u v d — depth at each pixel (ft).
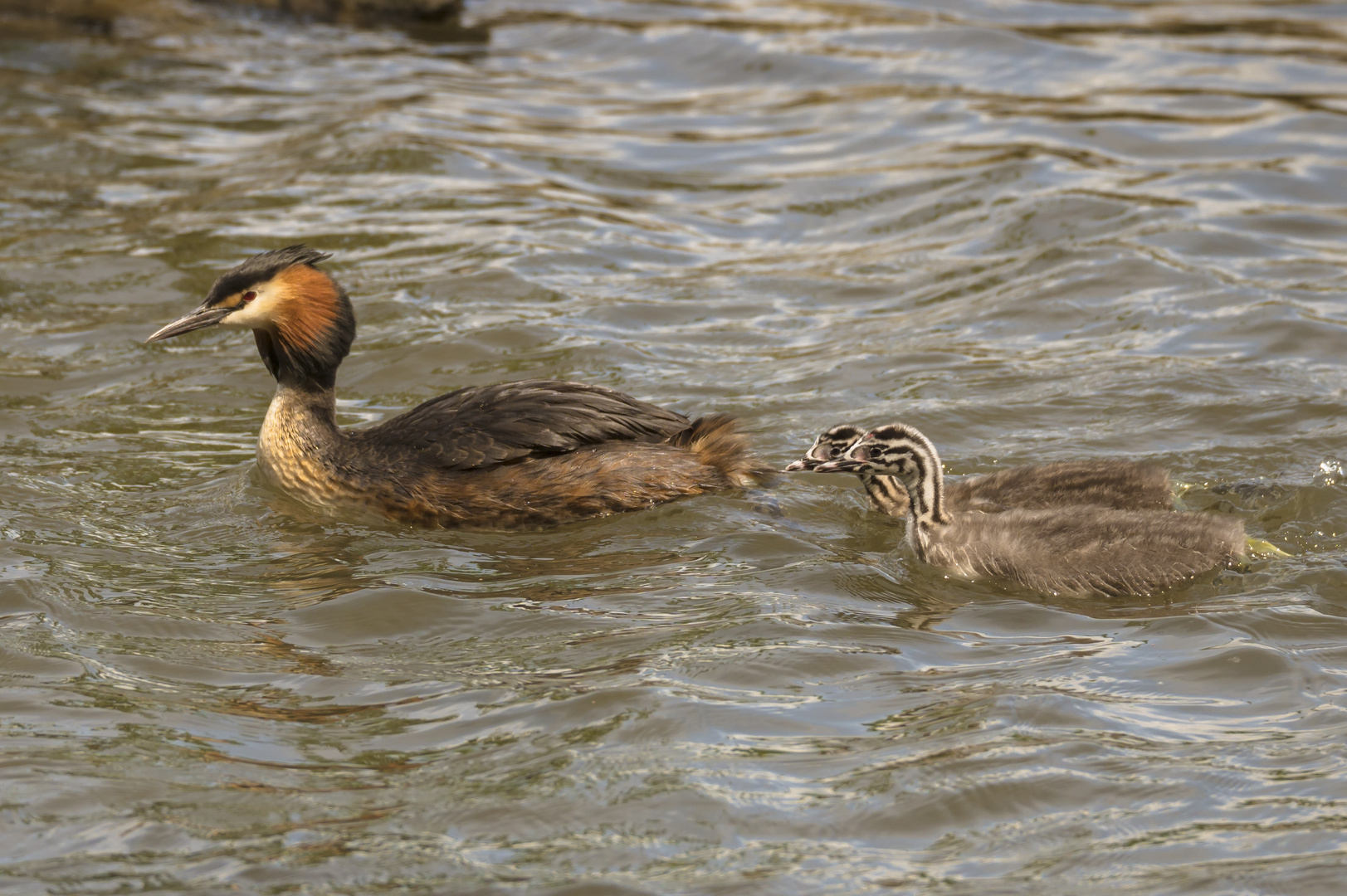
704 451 44.75
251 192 73.05
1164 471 42.78
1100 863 26.03
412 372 54.95
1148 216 68.59
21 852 26.45
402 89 90.63
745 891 25.25
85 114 84.28
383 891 25.30
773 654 34.09
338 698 32.37
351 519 44.11
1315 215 68.80
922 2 105.50
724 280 64.34
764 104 87.92
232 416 51.98
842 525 43.70
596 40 101.35
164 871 25.90
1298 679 32.58
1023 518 40.14
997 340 57.47
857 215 71.92
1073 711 31.19
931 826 27.27
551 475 43.11
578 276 64.49
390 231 68.69
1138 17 101.35
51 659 34.12
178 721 31.24
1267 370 52.85
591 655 34.24
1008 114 83.15
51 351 56.44
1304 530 41.63
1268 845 26.35
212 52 97.40
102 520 42.88
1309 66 89.97
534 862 26.14
